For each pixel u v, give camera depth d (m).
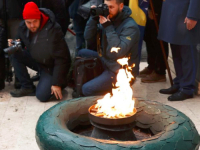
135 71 3.66
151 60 4.60
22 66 3.99
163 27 3.71
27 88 4.03
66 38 7.18
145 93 4.11
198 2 3.36
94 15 3.29
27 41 3.77
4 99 3.91
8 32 4.16
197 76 4.08
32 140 2.92
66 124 2.10
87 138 1.78
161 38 3.75
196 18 3.40
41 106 3.71
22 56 3.94
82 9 4.02
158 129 2.07
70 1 4.42
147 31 4.34
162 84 4.44
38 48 3.71
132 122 1.96
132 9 3.72
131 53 3.56
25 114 3.48
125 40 3.36
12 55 3.93
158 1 4.05
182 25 3.54
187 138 1.84
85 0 4.05
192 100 3.86
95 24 3.67
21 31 3.80
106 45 3.52
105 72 3.67
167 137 1.80
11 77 4.37
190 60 3.76
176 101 3.84
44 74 3.91
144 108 2.22
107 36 3.34
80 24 4.62
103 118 1.88
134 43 3.50
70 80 4.31
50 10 3.83
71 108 2.21
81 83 3.71
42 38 3.68
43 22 3.67
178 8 3.53
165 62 4.08
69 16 4.75
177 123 1.96
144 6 3.76
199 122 3.27
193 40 3.58
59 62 3.74
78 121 2.24
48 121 1.99
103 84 3.58
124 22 3.45
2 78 4.13
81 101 2.29
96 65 3.70
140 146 1.71
